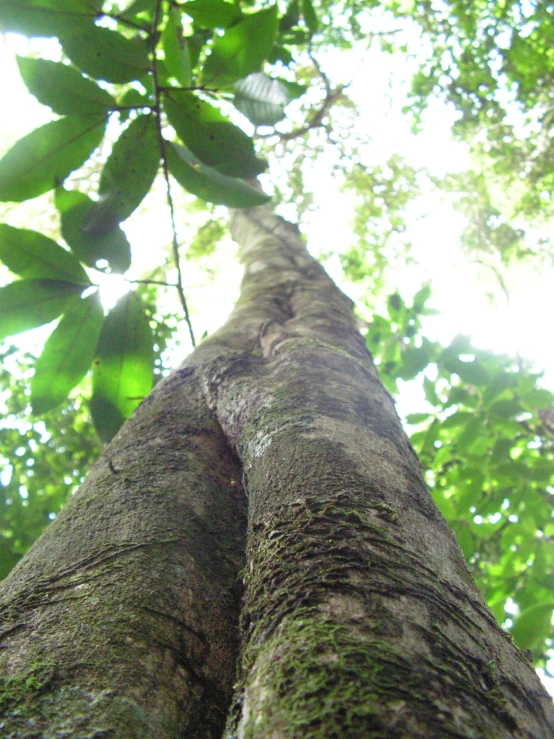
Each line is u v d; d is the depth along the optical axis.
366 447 0.34
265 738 0.18
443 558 0.27
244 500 0.38
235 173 0.52
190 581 0.30
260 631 0.23
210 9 0.50
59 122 0.48
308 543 0.26
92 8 0.47
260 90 0.51
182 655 0.26
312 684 0.19
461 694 0.19
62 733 0.20
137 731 0.21
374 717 0.17
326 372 0.42
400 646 0.20
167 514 0.34
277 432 0.35
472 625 0.23
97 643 0.24
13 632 0.26
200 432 0.42
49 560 0.31
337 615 0.22
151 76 0.52
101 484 0.37
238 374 0.45
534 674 0.23
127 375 0.57
